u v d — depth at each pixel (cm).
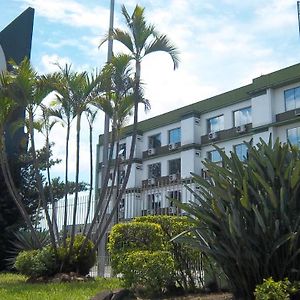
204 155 4144
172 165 4431
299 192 704
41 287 1065
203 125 4238
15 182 1834
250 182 715
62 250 1281
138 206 1417
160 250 939
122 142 4775
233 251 698
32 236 1470
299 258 685
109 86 1325
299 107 3400
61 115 1438
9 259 1609
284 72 3497
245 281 705
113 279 1248
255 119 3653
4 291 999
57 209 1577
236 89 3950
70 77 1307
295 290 639
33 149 1316
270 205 693
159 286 877
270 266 688
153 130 4697
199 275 935
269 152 726
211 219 729
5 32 2116
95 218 1327
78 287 1049
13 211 1797
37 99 1295
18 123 1570
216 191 717
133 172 4628
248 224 700
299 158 746
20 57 2169
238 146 3809
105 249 1424
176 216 987
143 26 1321
